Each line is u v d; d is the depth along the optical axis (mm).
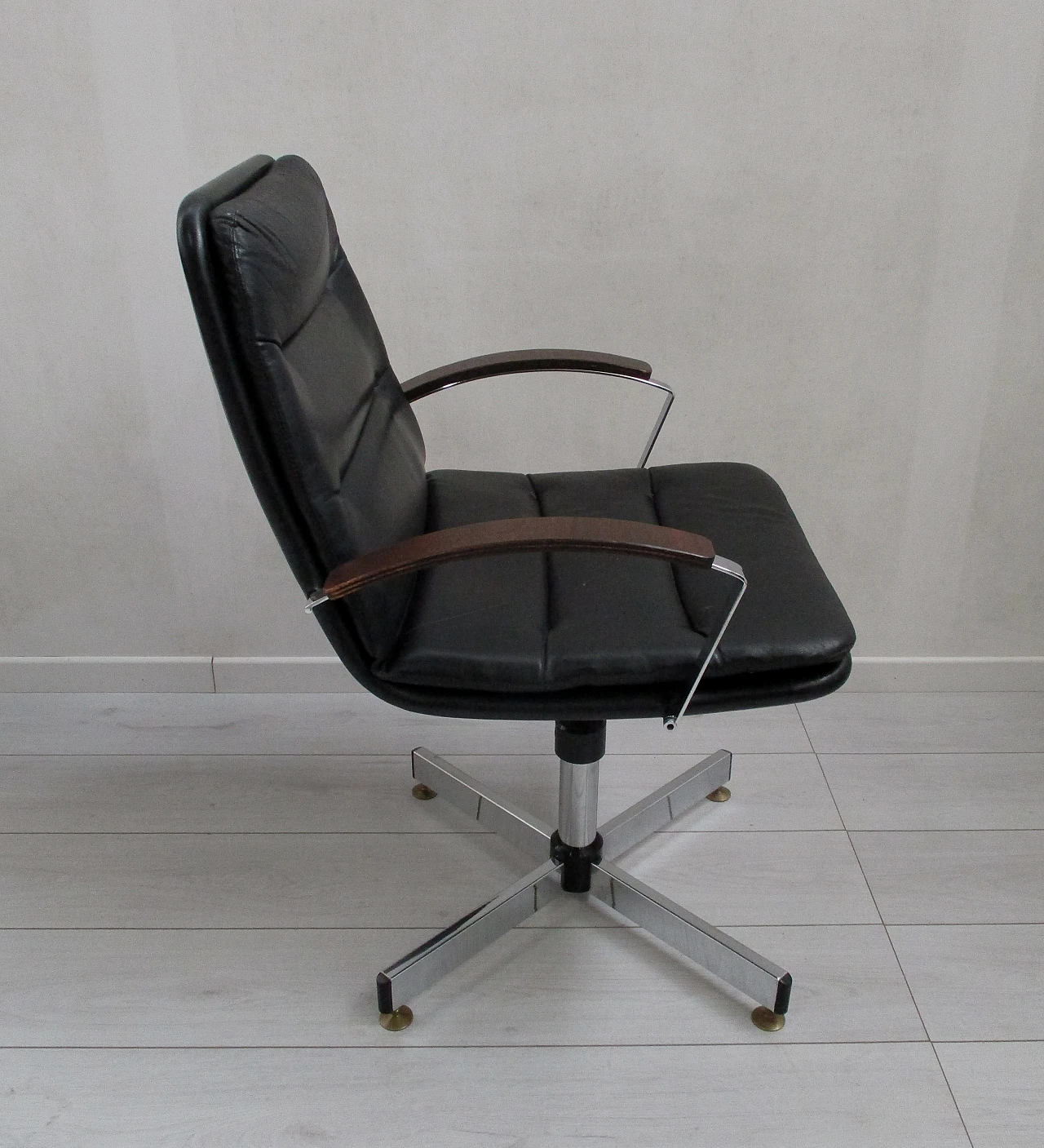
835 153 1797
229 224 1078
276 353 1124
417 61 1736
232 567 2117
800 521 2111
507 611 1357
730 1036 1469
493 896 1651
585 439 2041
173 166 1805
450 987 1544
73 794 1931
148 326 1906
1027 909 1669
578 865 1649
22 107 1748
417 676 1295
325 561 1232
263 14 1702
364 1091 1395
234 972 1566
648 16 1702
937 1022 1484
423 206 1841
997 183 1807
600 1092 1393
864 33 1713
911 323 1919
